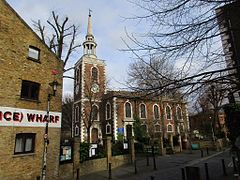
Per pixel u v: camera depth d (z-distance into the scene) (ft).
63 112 191.31
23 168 39.47
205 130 132.36
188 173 30.48
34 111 43.62
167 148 90.12
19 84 41.81
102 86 145.28
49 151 44.70
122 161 62.90
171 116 144.77
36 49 46.83
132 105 135.23
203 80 15.98
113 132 126.82
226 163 58.39
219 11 14.07
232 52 16.99
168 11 14.17
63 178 45.42
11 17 42.37
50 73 48.75
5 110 38.68
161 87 15.81
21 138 40.96
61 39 76.28
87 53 154.20
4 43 40.40
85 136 132.57
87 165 51.39
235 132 29.81
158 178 43.65
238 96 22.21
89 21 165.89
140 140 95.09
